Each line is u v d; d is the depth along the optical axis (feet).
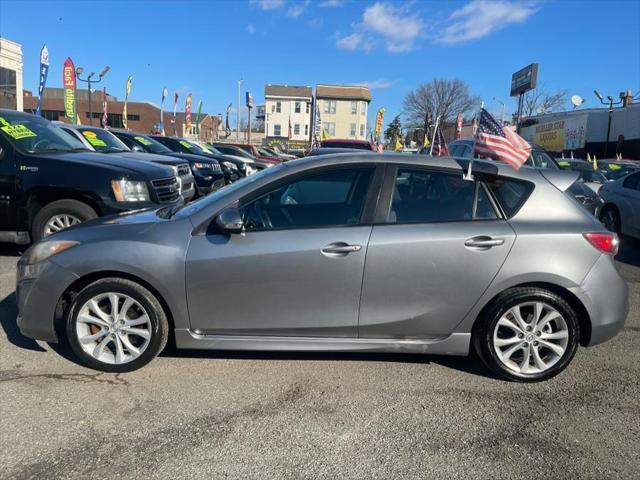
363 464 9.33
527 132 121.80
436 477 9.05
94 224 13.12
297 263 11.80
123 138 41.09
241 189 12.41
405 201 12.26
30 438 9.82
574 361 13.87
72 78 70.13
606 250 12.21
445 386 12.28
